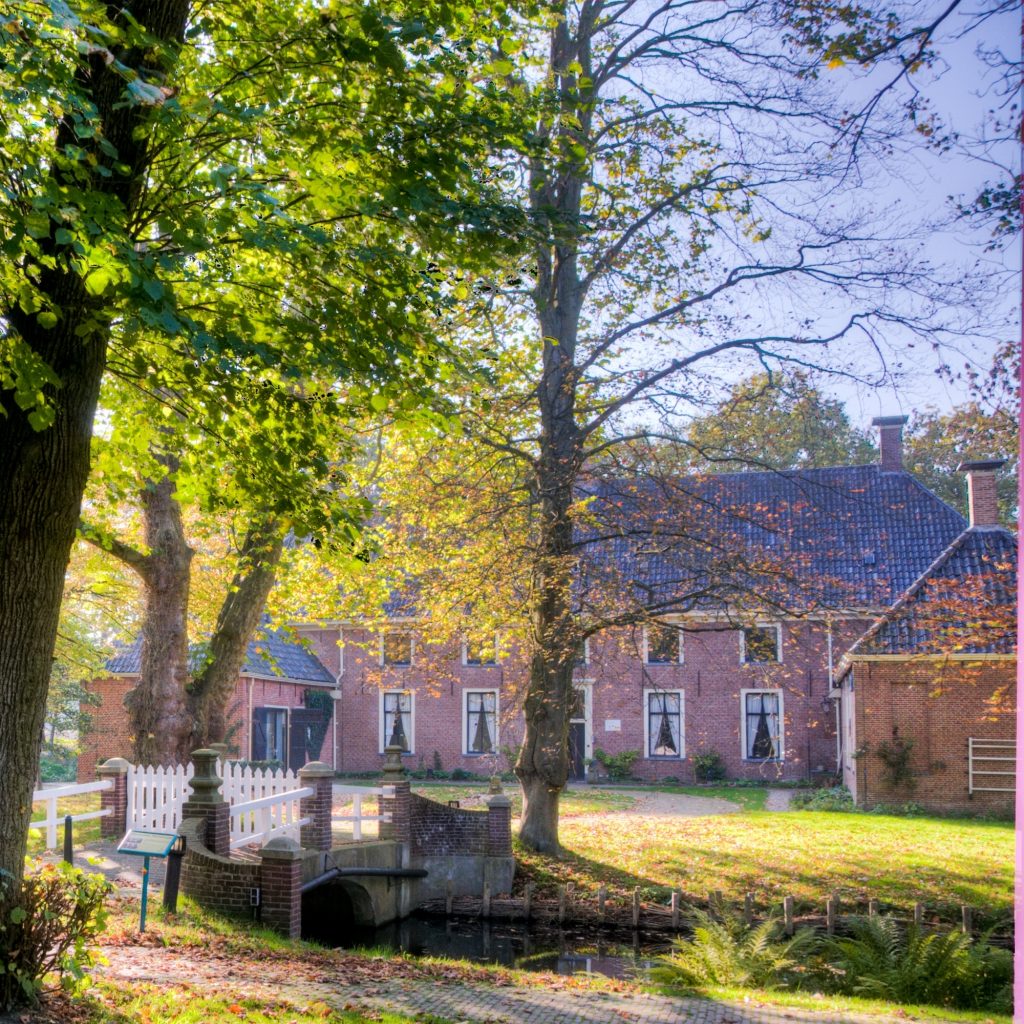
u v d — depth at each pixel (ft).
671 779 112.47
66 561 24.70
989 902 56.34
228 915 41.11
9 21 18.38
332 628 126.31
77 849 51.90
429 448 61.26
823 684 109.60
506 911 58.13
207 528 51.83
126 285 21.80
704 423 61.98
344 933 56.44
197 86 28.19
